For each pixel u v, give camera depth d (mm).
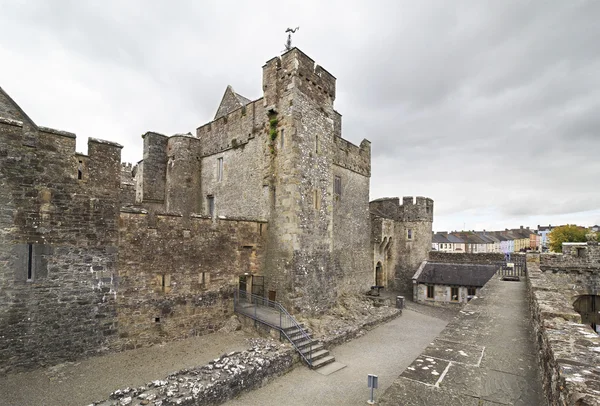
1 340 10625
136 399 8703
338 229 24859
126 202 25359
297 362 13453
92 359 12312
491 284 18469
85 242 12375
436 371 5906
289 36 20484
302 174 18516
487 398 4938
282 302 17766
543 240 148500
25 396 9711
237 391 10562
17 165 11039
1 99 12195
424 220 34031
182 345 14219
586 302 18875
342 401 10719
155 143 24531
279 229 18359
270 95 19516
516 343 7473
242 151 21281
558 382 3984
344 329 17172
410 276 33781
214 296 16219
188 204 24062
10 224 10859
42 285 11430
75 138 12258
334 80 21969
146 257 13938
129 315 13391
